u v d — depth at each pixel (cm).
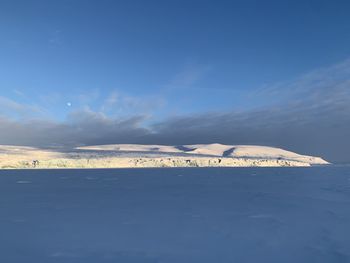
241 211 2581
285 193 3984
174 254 1418
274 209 2672
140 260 1341
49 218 2308
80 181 6956
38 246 1555
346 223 2061
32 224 2088
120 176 9362
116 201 3303
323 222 2095
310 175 9169
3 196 3850
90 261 1330
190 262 1311
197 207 2825
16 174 11231
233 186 5228
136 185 5634
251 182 6184
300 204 2962
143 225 2047
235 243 1590
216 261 1320
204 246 1543
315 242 1591
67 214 2484
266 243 1581
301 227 1947
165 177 8556
